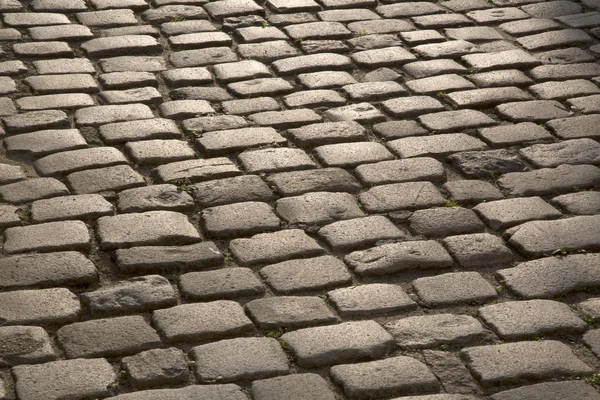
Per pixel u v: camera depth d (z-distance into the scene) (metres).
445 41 8.26
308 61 7.81
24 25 8.38
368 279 5.11
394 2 9.18
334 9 8.97
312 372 4.39
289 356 4.49
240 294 4.95
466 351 4.52
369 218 5.65
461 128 6.74
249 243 5.39
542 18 8.74
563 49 8.08
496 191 5.96
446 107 7.05
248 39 8.25
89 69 7.59
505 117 6.90
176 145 6.45
